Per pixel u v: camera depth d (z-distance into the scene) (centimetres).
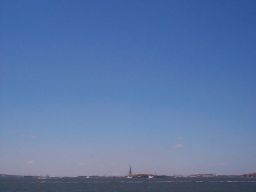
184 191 19888
